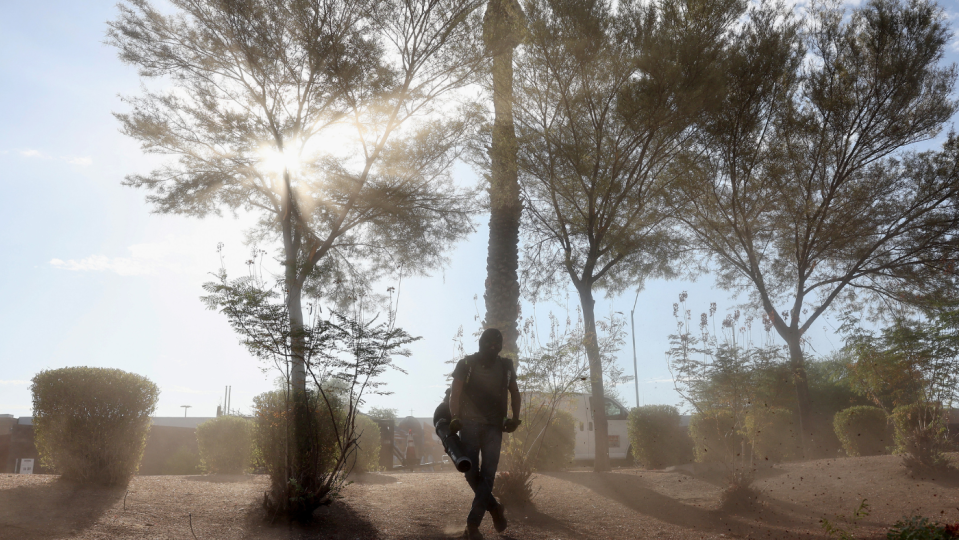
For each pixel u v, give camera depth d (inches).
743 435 352.5
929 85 498.9
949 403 293.1
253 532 197.2
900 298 522.9
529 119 438.0
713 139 477.7
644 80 404.8
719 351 282.8
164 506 219.6
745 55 477.7
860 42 503.2
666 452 437.1
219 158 502.0
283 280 232.5
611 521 236.5
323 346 220.8
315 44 431.8
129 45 457.4
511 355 318.3
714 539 201.2
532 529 219.9
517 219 415.2
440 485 317.4
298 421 229.9
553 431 406.0
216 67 469.1
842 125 499.8
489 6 438.0
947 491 255.1
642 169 438.3
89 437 240.8
